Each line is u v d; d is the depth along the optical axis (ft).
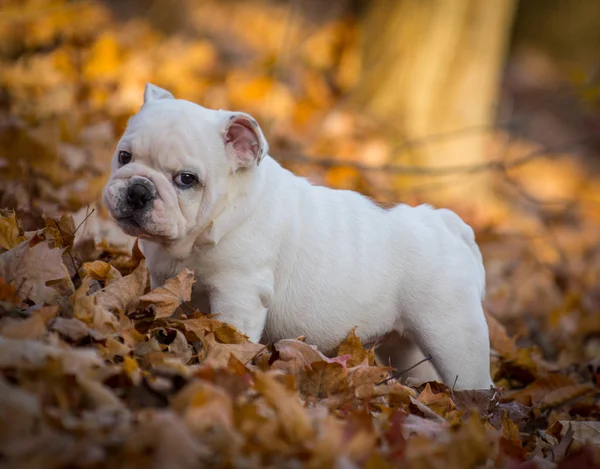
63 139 29.25
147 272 17.61
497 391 19.48
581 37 84.17
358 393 16.33
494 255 38.27
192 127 17.28
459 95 45.37
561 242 45.80
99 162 28.91
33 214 21.13
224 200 17.60
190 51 48.32
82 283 16.24
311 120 44.27
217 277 17.94
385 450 13.73
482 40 45.68
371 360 18.48
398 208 20.36
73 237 18.76
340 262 19.04
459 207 41.32
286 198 18.85
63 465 11.12
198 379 13.46
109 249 20.81
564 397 21.94
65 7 43.68
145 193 16.69
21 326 13.96
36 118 30.30
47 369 12.78
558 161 63.46
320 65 50.39
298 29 52.19
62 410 12.32
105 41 42.09
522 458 15.58
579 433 18.63
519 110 69.56
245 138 17.58
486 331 19.80
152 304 17.11
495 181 52.95
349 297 19.11
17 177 24.75
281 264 18.62
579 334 30.76
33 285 15.96
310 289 18.88
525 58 82.07
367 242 19.43
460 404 18.60
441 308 19.30
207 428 12.53
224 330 17.13
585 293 37.27
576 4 83.76
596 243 46.98
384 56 46.44
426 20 45.24
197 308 18.74
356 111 46.32
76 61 41.27
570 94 52.39
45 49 42.73
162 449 11.48
